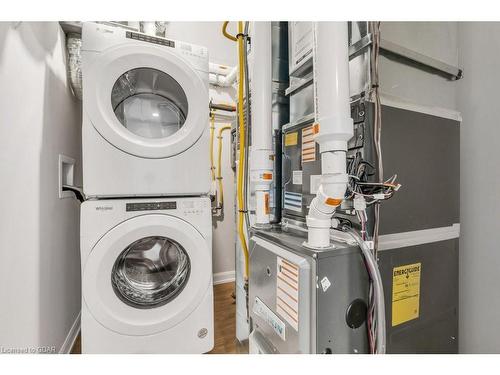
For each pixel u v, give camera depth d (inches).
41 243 42.3
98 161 41.7
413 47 32.5
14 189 35.3
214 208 90.0
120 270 45.9
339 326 26.7
